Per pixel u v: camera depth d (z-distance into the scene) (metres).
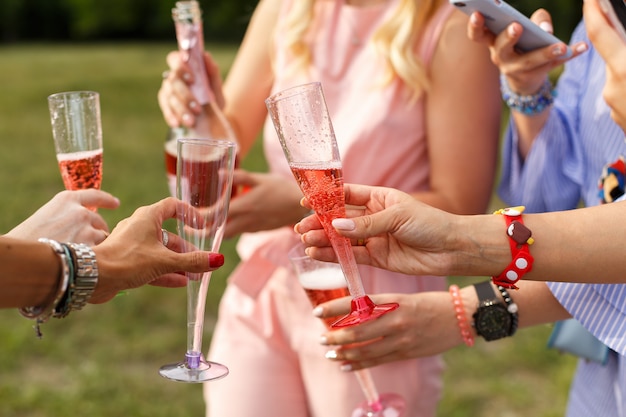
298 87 1.54
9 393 3.98
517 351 4.34
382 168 2.35
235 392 2.37
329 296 1.97
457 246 1.58
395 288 2.31
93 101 1.84
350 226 1.54
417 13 2.30
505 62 2.00
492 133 2.33
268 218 2.35
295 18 2.48
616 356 1.98
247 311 2.43
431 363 2.35
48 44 24.94
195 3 2.37
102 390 4.02
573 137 2.16
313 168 1.54
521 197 2.26
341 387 2.29
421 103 2.33
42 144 9.59
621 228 1.56
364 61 2.40
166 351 4.42
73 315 4.83
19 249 1.33
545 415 3.75
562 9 11.59
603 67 2.02
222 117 2.43
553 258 1.57
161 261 1.46
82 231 1.66
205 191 1.52
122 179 7.78
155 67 16.20
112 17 25.92
